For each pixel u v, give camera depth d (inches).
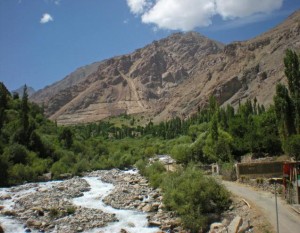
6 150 2743.6
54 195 1878.7
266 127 2165.4
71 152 3316.9
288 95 1907.0
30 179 2556.6
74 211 1537.9
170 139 5315.0
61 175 2753.4
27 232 1285.7
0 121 3208.7
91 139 4394.7
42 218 1441.9
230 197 1429.6
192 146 2596.0
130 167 3400.6
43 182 2501.2
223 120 2657.5
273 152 2080.5
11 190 2108.8
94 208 1614.2
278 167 1711.4
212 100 3496.6
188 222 1269.7
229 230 1129.4
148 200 1710.1
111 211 1568.7
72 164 3085.6
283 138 1870.1
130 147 4530.0
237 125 2361.0
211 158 2313.0
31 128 3203.7
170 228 1294.3
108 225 1363.2
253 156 2096.5
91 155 3639.3
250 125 2347.4
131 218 1448.1
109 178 2536.9
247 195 1449.3
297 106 1836.9
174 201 1445.6
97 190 2092.8
